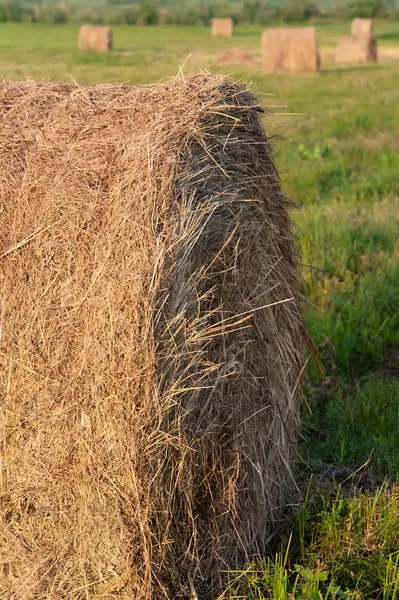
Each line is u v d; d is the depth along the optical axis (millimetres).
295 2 79938
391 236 7305
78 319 2850
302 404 4684
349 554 3344
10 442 2990
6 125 3211
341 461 4141
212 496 3141
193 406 2904
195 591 3092
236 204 3256
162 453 2807
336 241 7035
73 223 2908
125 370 2744
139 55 31266
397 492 3742
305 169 10125
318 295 6109
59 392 2883
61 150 3080
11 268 2973
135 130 3033
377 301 5949
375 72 25516
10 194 3047
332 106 16766
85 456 2850
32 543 3027
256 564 3404
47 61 27328
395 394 4742
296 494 3902
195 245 2939
